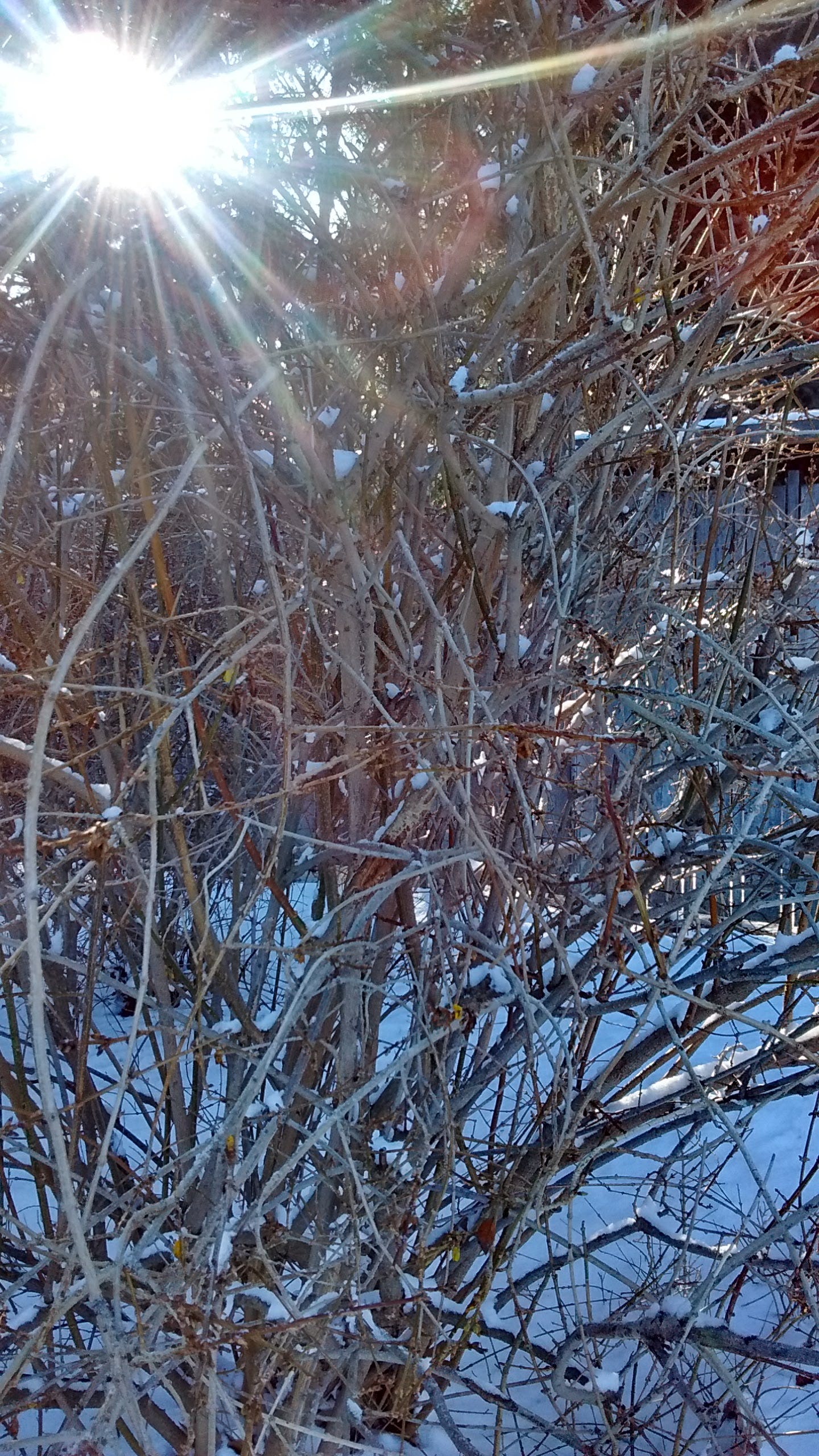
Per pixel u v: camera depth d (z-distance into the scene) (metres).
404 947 1.82
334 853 1.81
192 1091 2.14
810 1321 2.23
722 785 2.12
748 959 2.01
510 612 1.89
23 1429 1.94
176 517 2.02
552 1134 1.84
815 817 1.85
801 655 2.59
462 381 1.75
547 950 1.97
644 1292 1.88
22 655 1.84
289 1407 1.74
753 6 1.79
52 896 2.02
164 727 1.23
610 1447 1.89
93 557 2.04
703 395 2.35
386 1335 1.86
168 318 1.45
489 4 1.62
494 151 1.80
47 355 1.64
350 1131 1.69
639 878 1.96
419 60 1.63
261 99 1.61
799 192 1.85
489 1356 2.13
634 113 1.76
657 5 1.58
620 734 2.21
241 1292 1.49
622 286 2.06
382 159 1.73
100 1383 1.44
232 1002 1.76
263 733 2.29
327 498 1.64
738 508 2.98
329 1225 1.84
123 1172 1.95
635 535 2.41
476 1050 1.94
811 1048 1.88
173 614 1.59
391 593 1.81
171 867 2.03
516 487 2.00
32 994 0.97
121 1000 2.74
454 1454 1.91
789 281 2.52
